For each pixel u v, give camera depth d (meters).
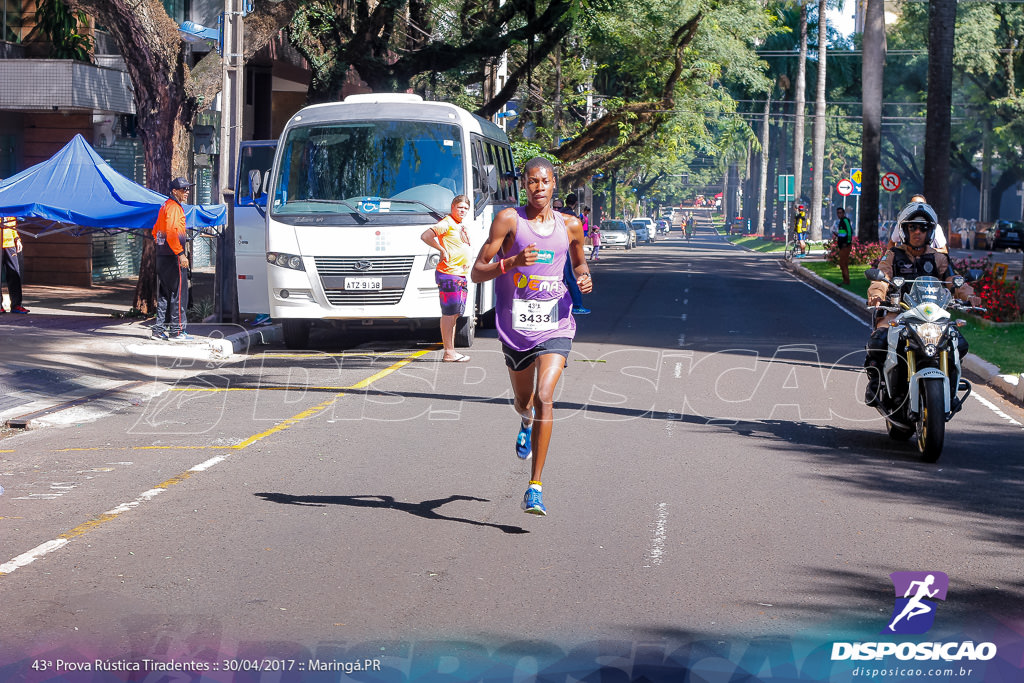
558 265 7.49
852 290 30.86
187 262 17.19
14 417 11.65
